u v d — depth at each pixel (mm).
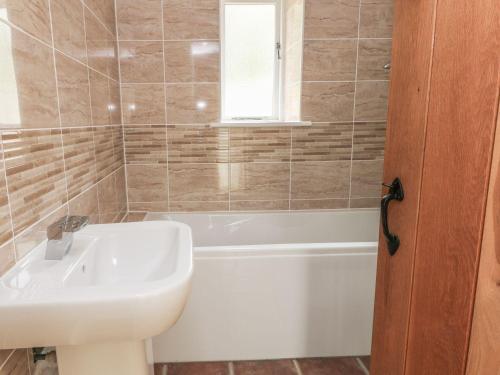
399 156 810
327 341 1794
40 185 1008
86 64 1500
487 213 537
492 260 529
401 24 795
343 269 1736
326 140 2410
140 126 2295
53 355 933
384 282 918
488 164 532
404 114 785
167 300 653
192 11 2197
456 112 602
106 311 628
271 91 2615
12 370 799
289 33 2480
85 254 917
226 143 2367
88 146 1495
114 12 2123
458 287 607
